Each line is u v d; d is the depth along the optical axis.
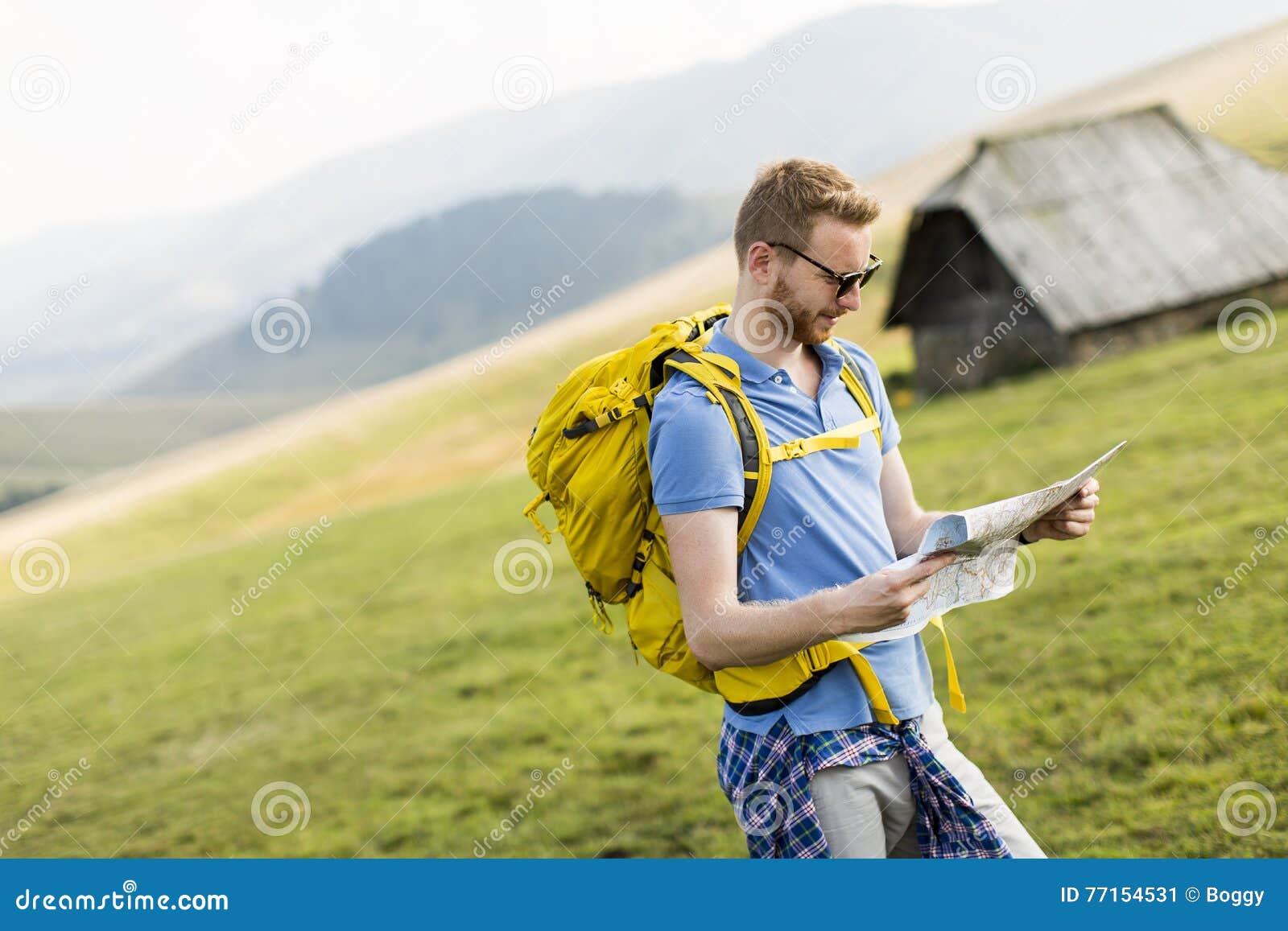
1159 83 39.34
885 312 19.80
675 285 44.81
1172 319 17.53
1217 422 10.20
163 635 15.29
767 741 2.14
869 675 2.12
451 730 7.65
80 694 12.80
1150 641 5.39
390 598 13.50
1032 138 20.08
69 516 35.22
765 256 2.18
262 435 48.16
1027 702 5.07
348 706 9.27
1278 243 18.06
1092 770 4.28
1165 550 6.80
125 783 8.63
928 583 1.96
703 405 2.09
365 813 6.25
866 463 2.28
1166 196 19.06
